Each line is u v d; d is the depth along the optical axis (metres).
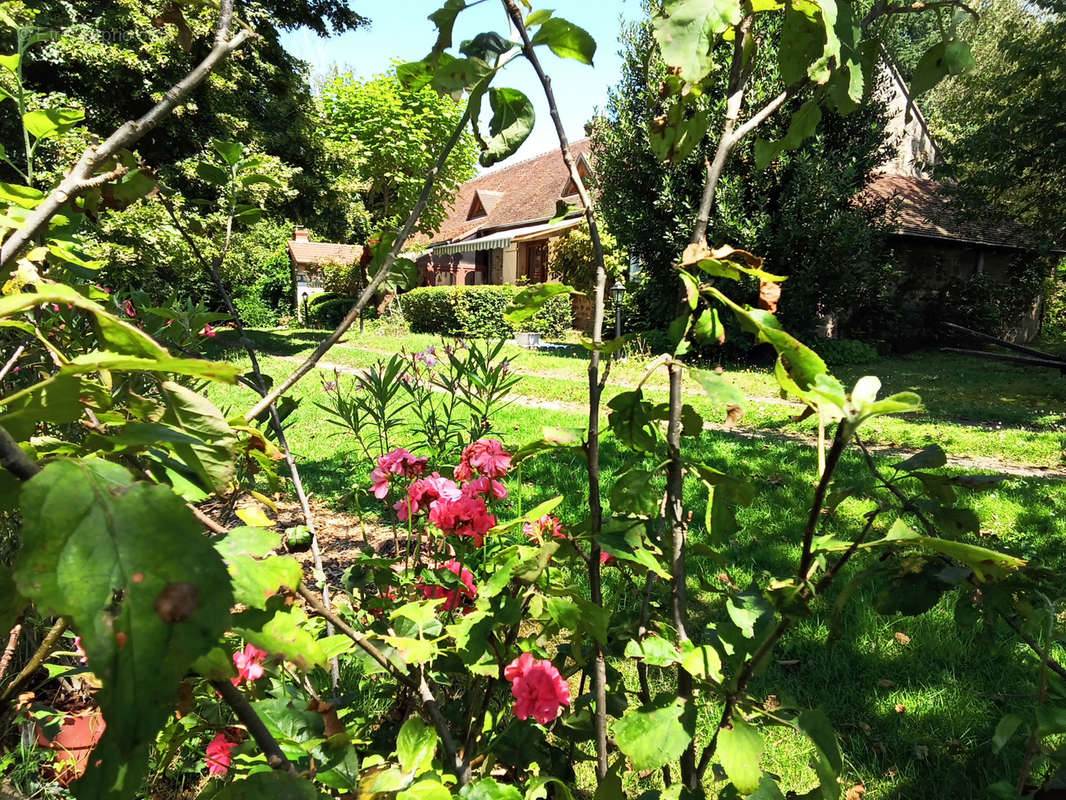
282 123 15.15
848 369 13.99
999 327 18.23
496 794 0.99
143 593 0.38
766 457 6.17
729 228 12.91
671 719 0.90
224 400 7.70
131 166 0.87
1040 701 1.03
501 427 7.00
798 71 0.99
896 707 2.45
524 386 10.50
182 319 1.53
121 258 8.62
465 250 25.12
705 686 0.94
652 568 0.96
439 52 0.84
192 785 1.71
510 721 1.38
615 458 5.70
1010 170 15.68
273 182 1.46
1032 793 1.06
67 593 0.37
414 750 0.98
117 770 0.47
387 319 22.11
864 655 2.78
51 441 0.68
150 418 0.65
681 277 0.89
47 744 1.51
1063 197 16.14
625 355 12.45
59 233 1.07
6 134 7.38
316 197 15.85
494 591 1.08
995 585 0.97
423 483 1.59
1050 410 9.72
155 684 0.38
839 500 0.90
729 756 0.87
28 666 0.69
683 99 0.92
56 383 0.46
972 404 10.21
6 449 0.44
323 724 1.10
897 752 2.22
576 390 10.07
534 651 1.32
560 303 19.11
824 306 14.27
